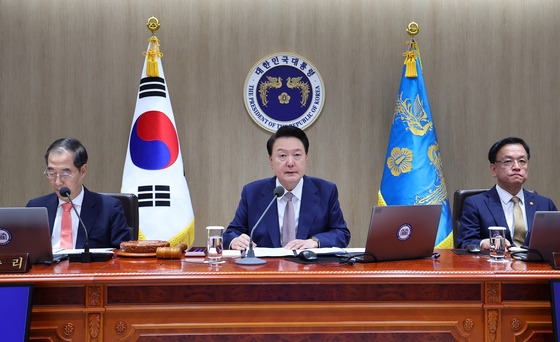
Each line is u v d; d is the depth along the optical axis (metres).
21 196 4.00
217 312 1.71
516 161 2.67
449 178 4.17
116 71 4.04
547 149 4.18
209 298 1.71
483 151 4.17
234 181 4.10
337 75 4.11
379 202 3.80
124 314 1.70
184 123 4.06
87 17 4.02
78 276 1.68
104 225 2.46
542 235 1.92
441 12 4.15
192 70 4.06
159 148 3.58
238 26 4.07
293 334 1.72
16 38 3.99
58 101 4.02
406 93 3.77
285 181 2.51
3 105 3.98
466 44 4.16
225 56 4.07
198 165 4.08
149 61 3.61
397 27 4.12
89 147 4.03
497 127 4.18
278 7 4.09
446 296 1.76
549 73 4.19
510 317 1.77
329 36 4.11
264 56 4.09
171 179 3.58
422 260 2.03
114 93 4.04
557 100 4.19
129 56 4.04
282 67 4.09
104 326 1.70
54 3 4.00
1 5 3.98
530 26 4.18
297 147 2.51
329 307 1.72
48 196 2.50
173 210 3.55
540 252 1.94
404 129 3.73
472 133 4.17
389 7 4.12
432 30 4.14
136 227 2.71
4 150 3.98
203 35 4.06
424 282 1.75
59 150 2.37
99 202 2.50
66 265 1.88
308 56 4.10
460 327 1.76
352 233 4.13
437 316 1.75
